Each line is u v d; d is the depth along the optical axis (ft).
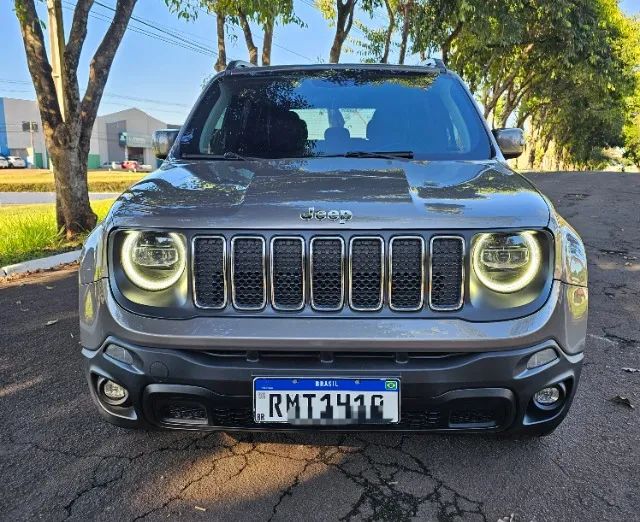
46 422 9.72
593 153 168.76
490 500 7.55
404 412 6.97
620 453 8.61
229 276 6.92
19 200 74.33
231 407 7.04
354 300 6.91
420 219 6.87
